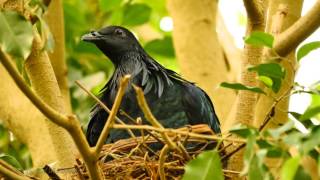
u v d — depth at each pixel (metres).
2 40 8.15
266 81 9.07
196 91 12.19
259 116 11.15
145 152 9.85
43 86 10.09
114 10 16.27
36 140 11.77
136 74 12.51
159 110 11.99
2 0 9.73
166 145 8.55
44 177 10.13
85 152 7.91
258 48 10.88
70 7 15.95
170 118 11.97
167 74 12.30
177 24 15.38
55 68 12.44
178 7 15.45
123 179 9.75
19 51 8.15
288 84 10.59
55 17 12.39
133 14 16.03
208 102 12.49
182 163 9.59
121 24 16.06
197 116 12.06
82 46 15.63
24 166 14.41
